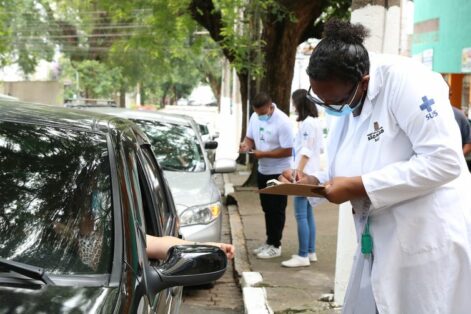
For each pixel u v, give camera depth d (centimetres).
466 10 917
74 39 3516
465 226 277
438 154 261
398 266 281
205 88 6103
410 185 266
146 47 1708
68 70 3928
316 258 702
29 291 217
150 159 375
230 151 2212
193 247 264
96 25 3178
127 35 2962
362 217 291
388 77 274
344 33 273
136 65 3675
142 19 1722
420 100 265
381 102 278
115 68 3697
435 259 274
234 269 691
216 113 3650
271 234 717
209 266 254
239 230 891
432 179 263
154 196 344
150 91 5325
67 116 307
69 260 240
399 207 279
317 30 1370
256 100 688
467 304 277
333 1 1281
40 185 265
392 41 496
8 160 273
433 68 1063
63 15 3278
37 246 245
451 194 277
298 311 527
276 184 289
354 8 499
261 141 696
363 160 285
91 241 248
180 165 727
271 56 1280
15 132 286
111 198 262
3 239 246
